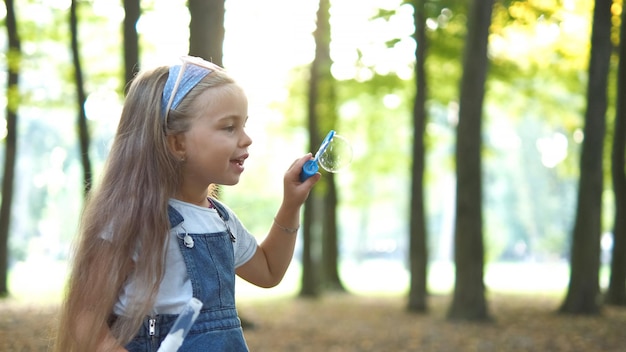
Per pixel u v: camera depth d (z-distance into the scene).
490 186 52.59
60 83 17.33
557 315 13.75
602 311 14.17
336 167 2.11
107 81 16.25
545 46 17.50
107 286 1.72
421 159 15.45
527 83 18.61
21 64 14.95
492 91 19.69
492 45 17.45
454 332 11.35
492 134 46.75
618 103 15.62
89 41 17.23
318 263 20.05
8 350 7.55
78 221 1.83
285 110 21.20
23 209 44.28
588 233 13.75
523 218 50.78
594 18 13.37
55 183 44.41
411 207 15.50
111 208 1.78
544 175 47.91
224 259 1.90
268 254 2.14
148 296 1.74
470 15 12.38
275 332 10.95
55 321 1.83
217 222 1.94
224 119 1.85
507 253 59.06
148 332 1.79
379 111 22.11
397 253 68.19
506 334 11.15
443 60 16.58
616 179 15.95
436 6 13.93
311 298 19.11
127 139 1.85
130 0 10.91
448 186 50.75
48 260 47.62
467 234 12.67
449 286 28.09
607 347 9.91
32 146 41.81
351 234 64.31
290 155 35.06
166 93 1.85
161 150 1.83
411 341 10.41
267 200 37.22
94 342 1.71
